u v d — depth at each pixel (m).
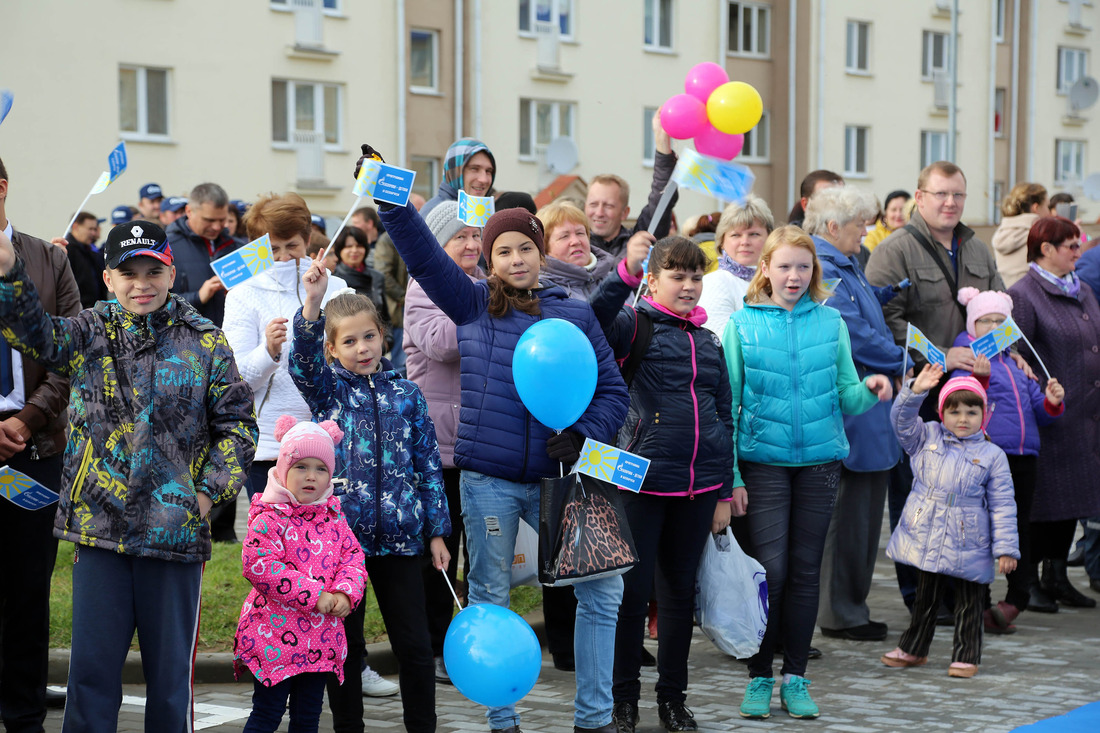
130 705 5.77
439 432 6.14
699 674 6.41
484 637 4.61
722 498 5.47
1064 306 7.96
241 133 24.34
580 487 4.90
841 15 34.44
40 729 5.01
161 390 4.13
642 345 5.28
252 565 4.38
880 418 6.94
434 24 27.14
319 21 25.17
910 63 36.06
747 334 5.71
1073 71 40.50
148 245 4.11
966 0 36.94
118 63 22.72
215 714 5.61
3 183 4.83
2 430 4.77
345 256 11.34
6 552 4.93
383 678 6.29
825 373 5.69
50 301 4.94
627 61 30.64
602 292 5.29
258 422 5.62
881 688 6.09
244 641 4.48
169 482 4.11
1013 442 7.35
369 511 4.72
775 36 33.91
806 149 34.19
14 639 4.94
